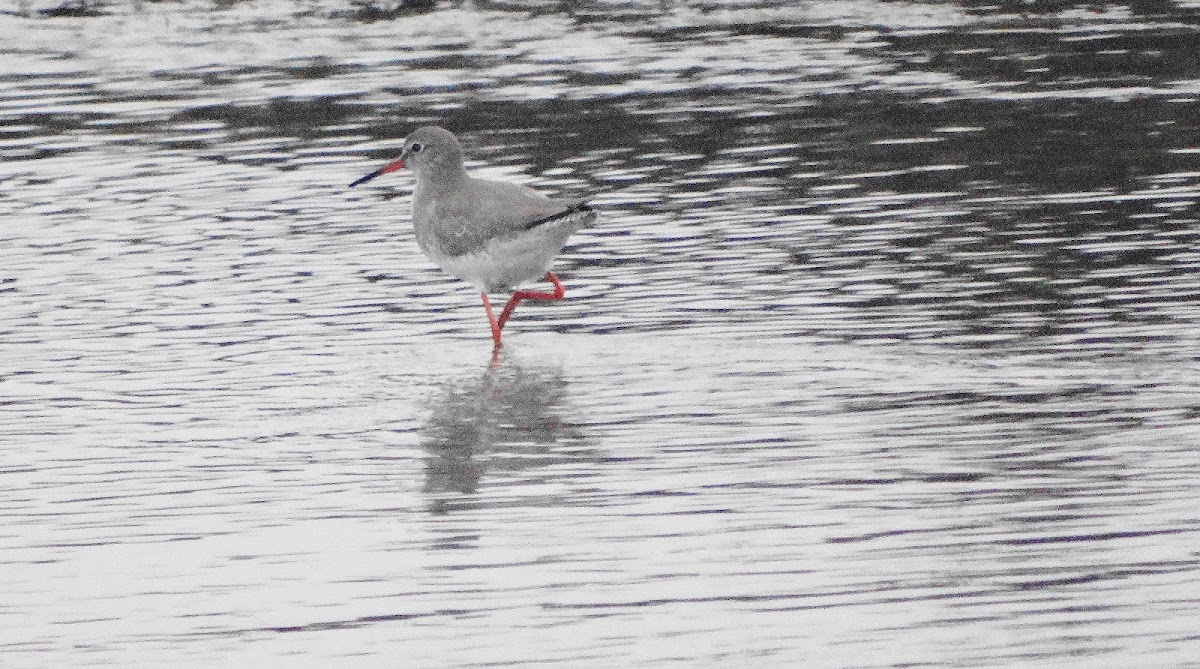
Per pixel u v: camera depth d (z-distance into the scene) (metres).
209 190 21.00
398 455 12.84
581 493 11.96
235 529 11.51
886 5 30.56
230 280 17.56
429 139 16.20
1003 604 10.02
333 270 17.91
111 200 20.59
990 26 29.00
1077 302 15.87
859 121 23.28
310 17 30.58
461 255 15.88
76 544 11.30
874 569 10.54
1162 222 18.30
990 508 11.39
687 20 30.03
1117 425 12.84
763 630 9.82
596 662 9.52
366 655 9.70
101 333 15.92
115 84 26.67
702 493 11.86
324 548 11.16
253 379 14.67
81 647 9.89
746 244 18.16
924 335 15.15
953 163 21.08
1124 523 11.07
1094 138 21.97
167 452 12.98
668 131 23.08
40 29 30.02
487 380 14.55
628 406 13.76
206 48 28.86
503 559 10.91
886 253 17.62
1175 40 27.53
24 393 14.34
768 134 22.78
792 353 14.84
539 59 27.64
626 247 18.25
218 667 9.62
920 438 12.75
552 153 22.11
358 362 15.11
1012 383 13.88
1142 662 9.29
